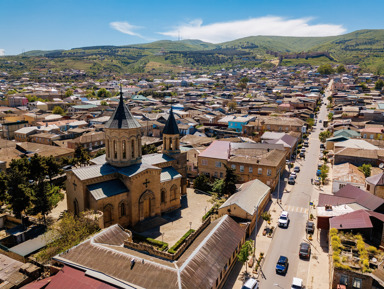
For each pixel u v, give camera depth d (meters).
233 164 88.94
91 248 45.75
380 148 103.38
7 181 64.69
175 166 78.44
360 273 42.34
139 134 66.69
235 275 50.62
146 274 40.53
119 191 61.19
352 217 56.50
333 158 103.19
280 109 196.12
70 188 62.97
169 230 63.31
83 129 152.50
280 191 85.75
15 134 149.88
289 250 57.47
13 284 44.56
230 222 57.50
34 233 60.16
